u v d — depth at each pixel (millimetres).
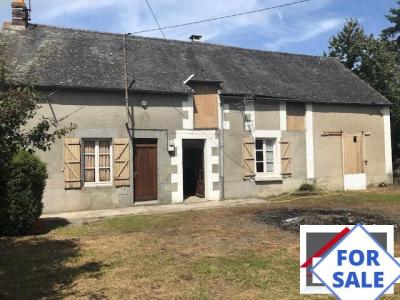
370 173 18531
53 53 14336
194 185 16266
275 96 16250
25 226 9648
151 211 12812
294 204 13617
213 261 7031
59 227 10531
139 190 14258
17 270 6836
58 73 13406
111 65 14727
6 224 9484
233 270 6523
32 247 8406
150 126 14305
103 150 13844
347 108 18125
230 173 15586
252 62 18453
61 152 13094
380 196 15273
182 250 7848
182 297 5461
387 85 21828
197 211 12570
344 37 23219
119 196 13773
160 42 17297
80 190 13273
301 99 16828
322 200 14430
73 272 6641
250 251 7645
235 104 15781
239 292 5609
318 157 17375
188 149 16219
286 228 9633
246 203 14312
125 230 9953
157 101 14445
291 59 20000
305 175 17094
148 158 14422
